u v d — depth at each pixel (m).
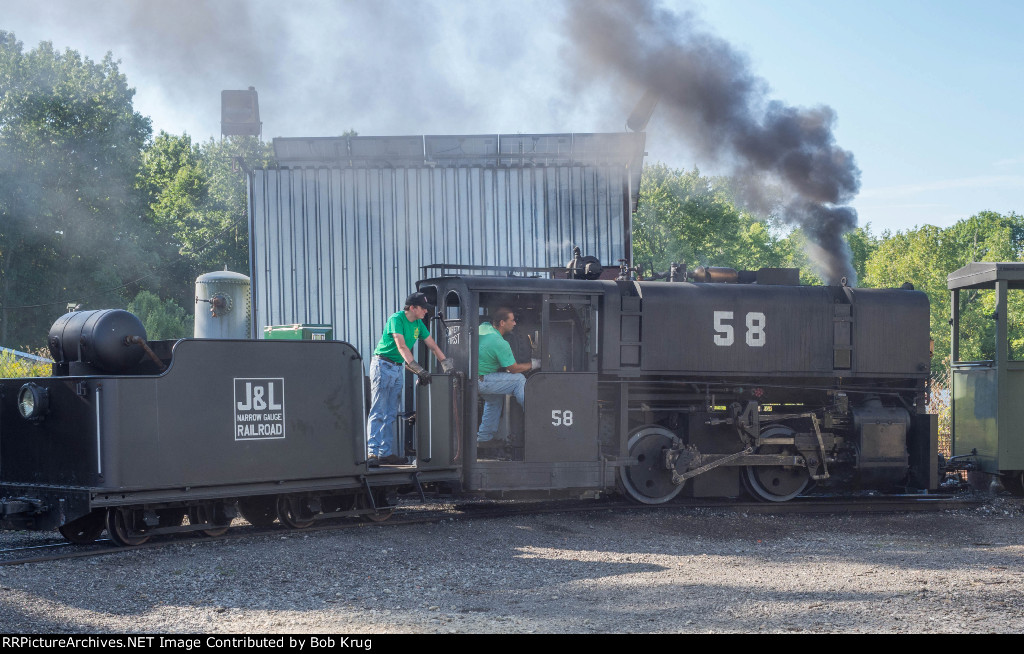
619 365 10.66
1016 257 82.06
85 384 7.63
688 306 10.95
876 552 8.49
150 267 50.16
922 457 11.43
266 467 8.38
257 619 5.89
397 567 7.58
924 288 57.94
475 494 10.13
